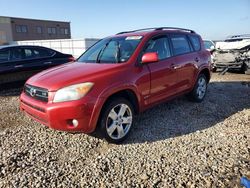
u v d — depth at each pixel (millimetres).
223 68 10922
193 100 5949
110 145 3928
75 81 3580
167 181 2973
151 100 4480
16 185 2949
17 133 4422
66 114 3480
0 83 7289
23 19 52156
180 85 5176
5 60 7387
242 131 4344
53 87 3580
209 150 3676
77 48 21922
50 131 4484
